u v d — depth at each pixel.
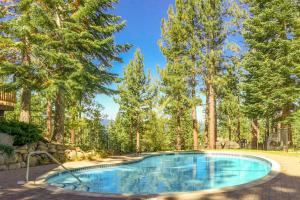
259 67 28.69
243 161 21.72
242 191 8.12
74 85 17.66
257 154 21.14
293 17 28.66
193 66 32.00
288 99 26.67
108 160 18.55
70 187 11.53
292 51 27.36
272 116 30.23
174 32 32.97
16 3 18.67
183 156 24.64
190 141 49.72
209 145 31.38
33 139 16.30
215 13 31.25
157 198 7.38
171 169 18.00
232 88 34.28
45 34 18.52
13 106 22.38
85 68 19.22
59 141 19.64
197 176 15.43
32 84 17.72
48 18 17.30
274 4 28.34
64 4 18.62
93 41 19.53
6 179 10.83
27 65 17.56
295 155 20.42
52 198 7.64
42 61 18.48
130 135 41.44
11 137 15.18
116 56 21.39
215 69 31.78
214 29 31.36
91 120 35.12
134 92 40.69
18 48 17.92
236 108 34.81
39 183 9.82
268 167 16.89
